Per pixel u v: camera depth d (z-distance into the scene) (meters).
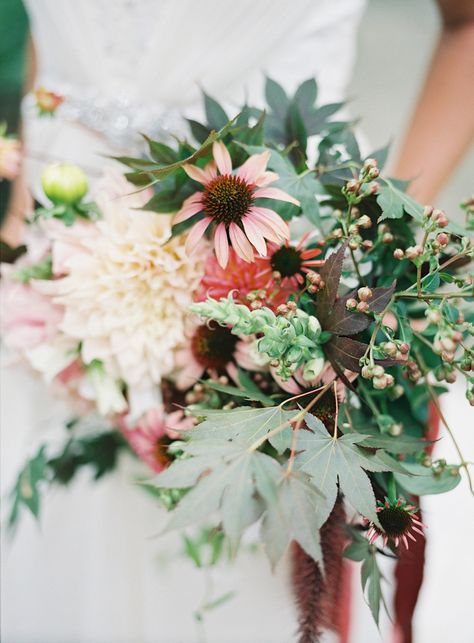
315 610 0.46
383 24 2.07
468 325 0.42
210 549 0.88
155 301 0.53
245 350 0.52
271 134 0.56
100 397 0.59
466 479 1.05
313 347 0.44
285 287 0.48
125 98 0.90
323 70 0.93
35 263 0.62
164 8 0.83
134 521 0.99
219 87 0.90
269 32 0.87
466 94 0.89
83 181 0.57
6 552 1.04
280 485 0.34
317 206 0.49
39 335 0.60
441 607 1.04
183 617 0.96
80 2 0.85
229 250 0.48
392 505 0.43
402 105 1.99
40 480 0.81
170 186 0.49
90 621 1.02
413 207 0.47
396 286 0.50
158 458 0.57
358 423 0.50
